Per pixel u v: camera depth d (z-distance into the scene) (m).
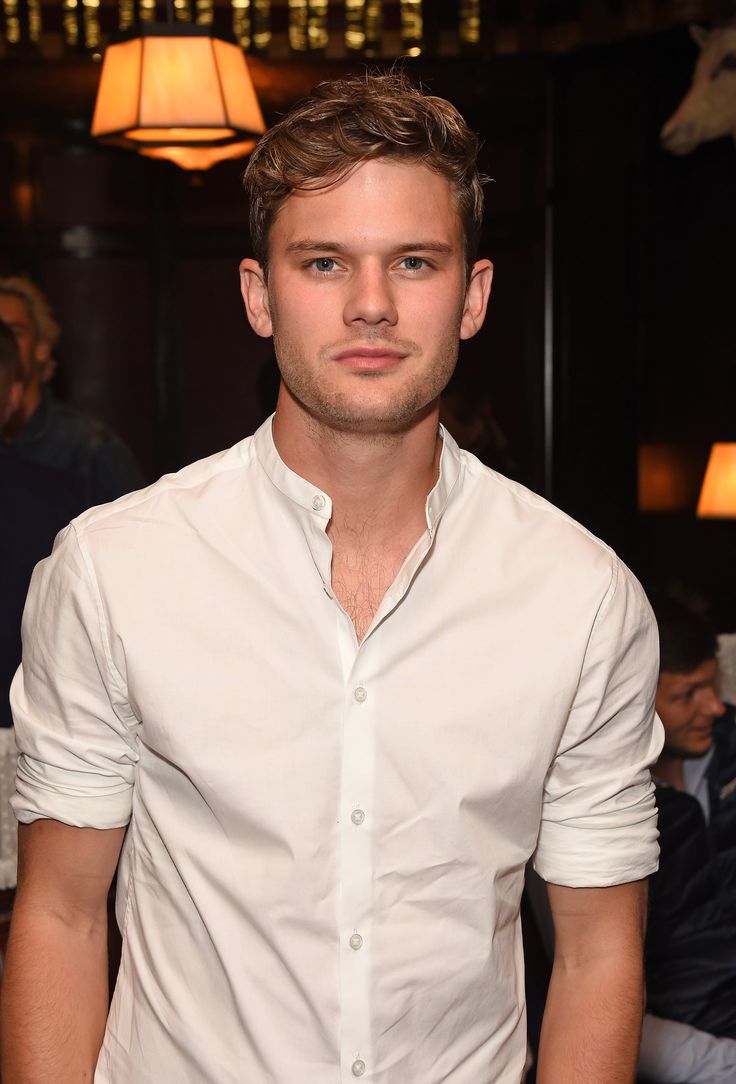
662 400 5.30
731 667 2.65
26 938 1.04
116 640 1.01
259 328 1.06
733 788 2.16
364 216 0.94
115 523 1.05
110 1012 1.07
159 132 3.39
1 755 1.68
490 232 5.48
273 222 0.98
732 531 5.09
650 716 1.11
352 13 5.21
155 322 5.53
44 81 5.25
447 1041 1.02
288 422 1.02
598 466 5.43
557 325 5.43
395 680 1.01
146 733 1.01
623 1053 1.05
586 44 5.22
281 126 0.97
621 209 5.29
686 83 5.06
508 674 1.03
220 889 1.00
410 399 0.97
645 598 1.10
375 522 1.04
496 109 5.39
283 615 1.02
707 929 1.99
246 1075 0.98
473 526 1.08
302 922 0.98
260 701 1.00
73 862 1.06
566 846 1.09
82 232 5.47
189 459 5.59
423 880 1.00
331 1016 0.98
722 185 5.02
